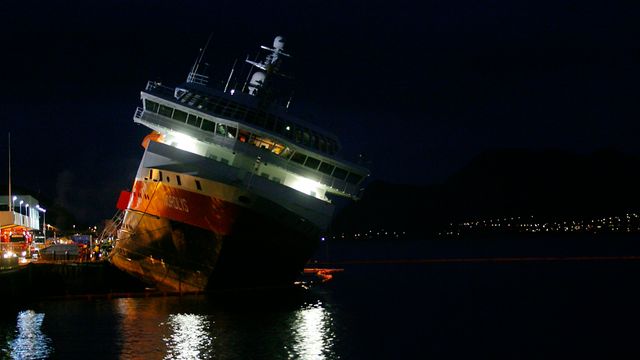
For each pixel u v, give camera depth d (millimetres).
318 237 56500
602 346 39875
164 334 40938
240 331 42188
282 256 53875
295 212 52062
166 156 50688
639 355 37500
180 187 49844
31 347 37781
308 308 54062
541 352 38656
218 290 53750
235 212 49000
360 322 48562
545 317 51875
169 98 52344
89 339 39594
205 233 50062
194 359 34812
